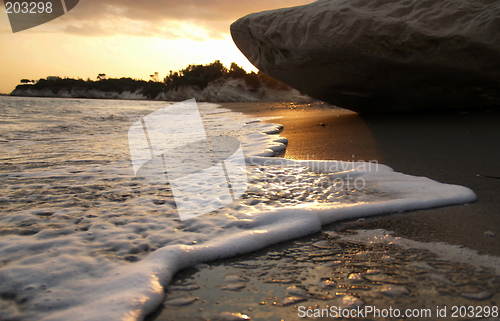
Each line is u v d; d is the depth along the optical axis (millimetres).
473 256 1663
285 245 1891
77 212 2350
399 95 6426
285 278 1544
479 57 4941
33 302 1315
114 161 4168
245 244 1828
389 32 5242
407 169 3404
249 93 53031
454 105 6223
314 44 5793
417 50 5234
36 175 3426
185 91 59094
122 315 1218
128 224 2135
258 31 6594
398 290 1403
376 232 2020
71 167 3814
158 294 1387
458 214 2232
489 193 2604
